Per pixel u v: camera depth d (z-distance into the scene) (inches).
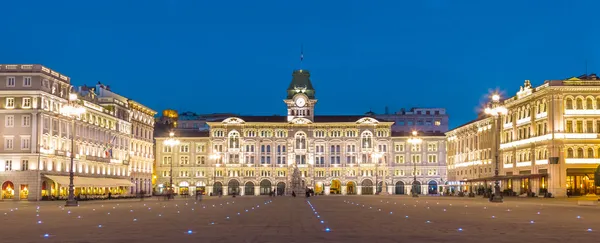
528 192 4825.3
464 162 6983.3
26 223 1649.9
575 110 4571.9
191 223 1632.6
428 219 1768.0
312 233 1301.7
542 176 4682.6
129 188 6378.0
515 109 5344.5
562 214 2032.5
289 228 1444.4
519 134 5270.7
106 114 5836.6
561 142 4534.9
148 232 1336.1
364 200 4256.9
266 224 1585.9
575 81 4571.9
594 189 4542.3
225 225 1551.4
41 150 4542.3
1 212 2356.1
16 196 4471.0
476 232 1306.6
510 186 5398.6
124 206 3063.5
